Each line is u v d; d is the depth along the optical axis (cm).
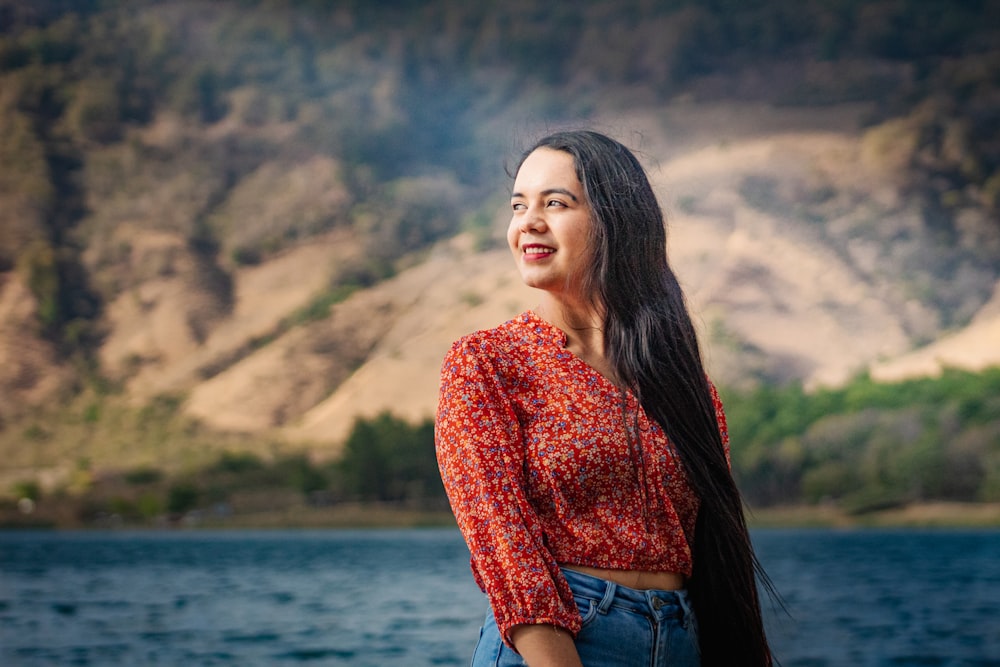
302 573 6041
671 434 162
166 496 16288
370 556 7981
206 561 7438
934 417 13612
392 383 19762
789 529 11188
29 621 3241
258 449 18375
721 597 166
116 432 19750
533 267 169
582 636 151
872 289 19350
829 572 5062
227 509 15862
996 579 4628
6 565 6950
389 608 3703
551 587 148
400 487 15800
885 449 13038
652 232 172
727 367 16738
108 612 3591
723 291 18850
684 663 160
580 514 157
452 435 156
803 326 18600
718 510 163
